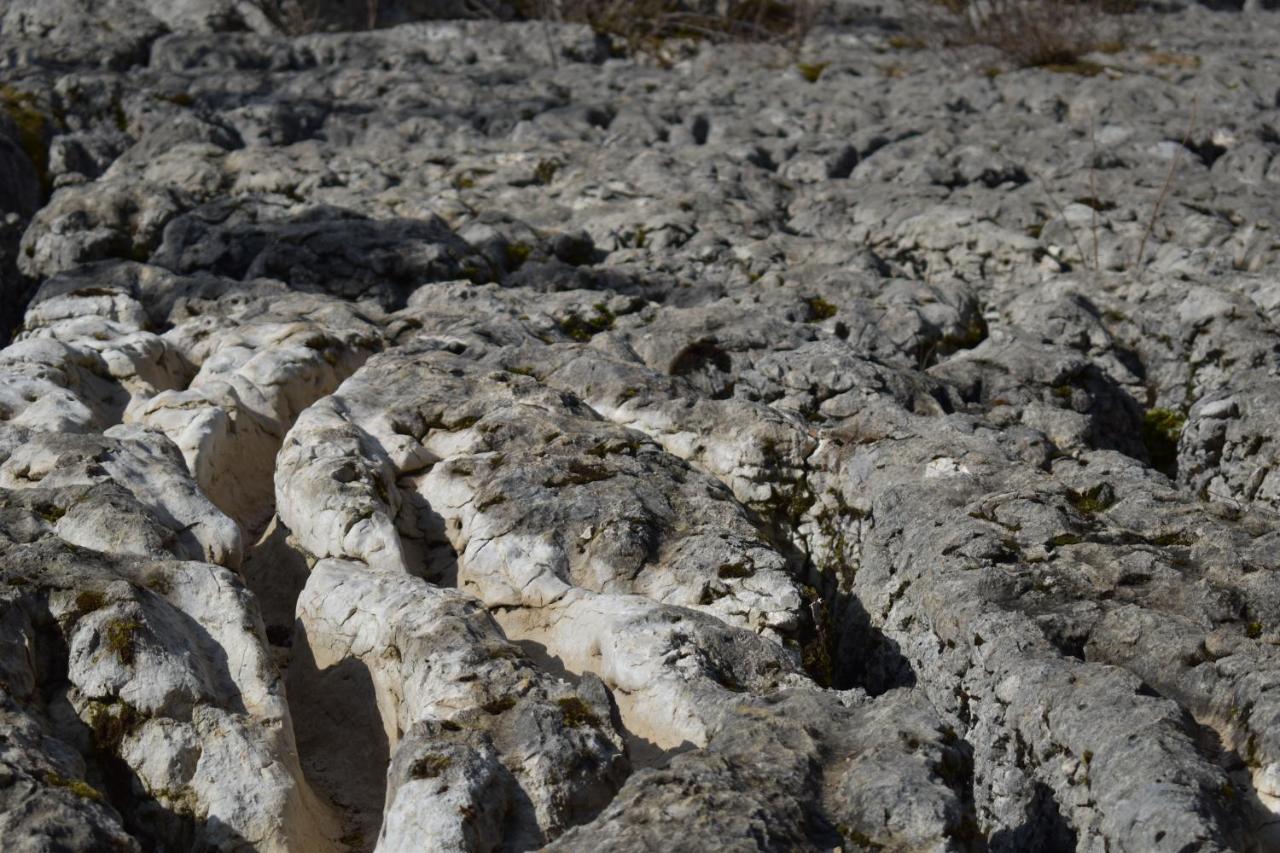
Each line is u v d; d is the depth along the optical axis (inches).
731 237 370.0
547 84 579.2
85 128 497.4
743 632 162.2
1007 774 154.2
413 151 451.5
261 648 150.1
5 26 656.4
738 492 222.1
